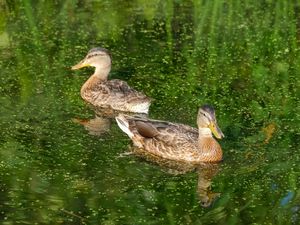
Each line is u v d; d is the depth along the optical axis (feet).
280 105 64.03
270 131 59.88
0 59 71.41
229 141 58.65
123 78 68.80
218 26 79.51
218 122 61.16
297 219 49.24
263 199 51.47
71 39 76.07
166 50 74.08
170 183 53.42
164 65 71.05
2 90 65.51
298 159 55.93
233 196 51.88
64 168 54.39
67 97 65.51
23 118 61.21
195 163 56.59
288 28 79.10
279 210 50.24
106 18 80.69
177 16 81.25
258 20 80.84
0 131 59.00
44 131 59.47
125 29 78.43
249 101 64.64
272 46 75.46
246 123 61.11
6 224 47.91
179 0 84.74
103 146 57.82
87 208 49.88
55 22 79.51
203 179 54.19
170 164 56.65
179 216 49.44
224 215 49.67
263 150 57.36
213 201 51.21
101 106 65.16
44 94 65.46
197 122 57.62
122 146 58.08
